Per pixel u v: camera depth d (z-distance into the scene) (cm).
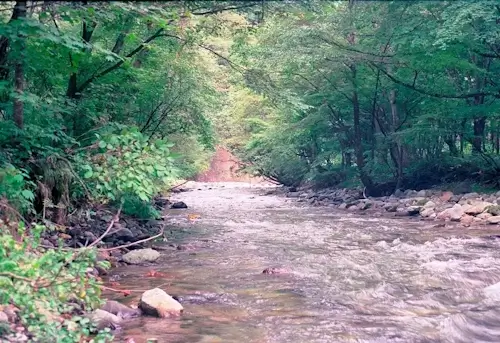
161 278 824
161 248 1109
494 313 641
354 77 2244
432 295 726
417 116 2270
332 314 634
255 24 1341
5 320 462
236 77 1623
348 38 1966
